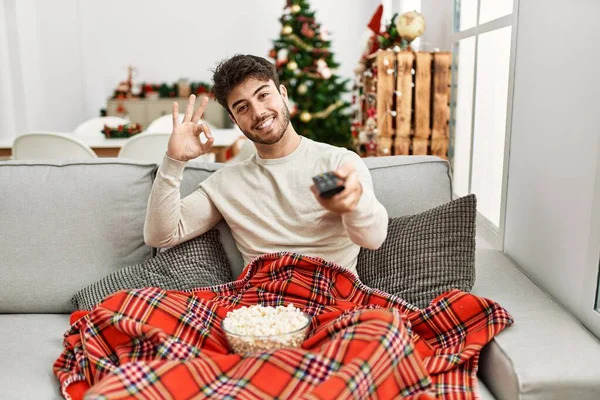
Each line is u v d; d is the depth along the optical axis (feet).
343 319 3.55
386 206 5.40
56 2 18.38
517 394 3.47
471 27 8.09
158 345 3.58
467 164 8.35
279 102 4.67
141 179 5.47
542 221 4.94
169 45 20.45
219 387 3.31
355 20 19.88
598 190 3.88
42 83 17.71
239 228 5.02
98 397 2.97
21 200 5.25
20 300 5.17
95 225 5.26
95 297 4.90
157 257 5.13
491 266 5.34
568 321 4.10
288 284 4.44
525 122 5.35
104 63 20.57
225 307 4.42
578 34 4.20
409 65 8.50
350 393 2.97
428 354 3.94
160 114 19.38
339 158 4.79
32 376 3.98
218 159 11.66
